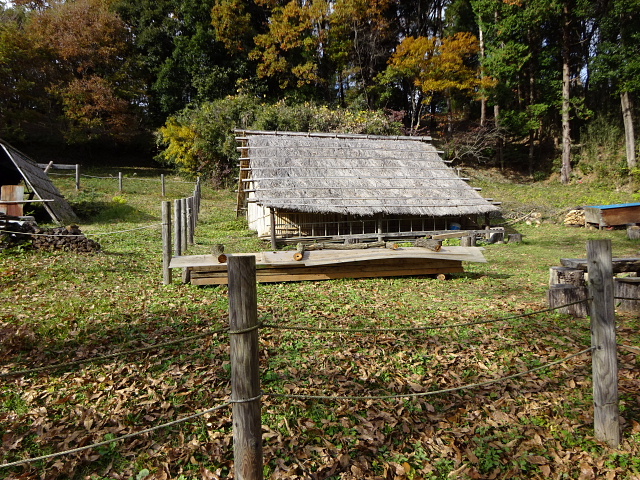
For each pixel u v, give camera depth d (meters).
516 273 10.69
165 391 4.25
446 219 17.91
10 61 27.81
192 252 11.66
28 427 3.74
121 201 20.06
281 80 35.00
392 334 5.87
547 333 6.00
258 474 2.46
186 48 33.31
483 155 33.78
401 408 4.05
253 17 37.19
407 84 36.56
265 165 15.83
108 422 3.79
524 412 4.06
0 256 8.94
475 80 28.97
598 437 3.59
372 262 9.66
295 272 9.13
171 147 29.97
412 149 19.31
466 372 4.80
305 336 5.68
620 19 25.05
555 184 28.84
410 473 3.26
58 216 15.04
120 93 31.08
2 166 16.92
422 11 36.91
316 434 3.66
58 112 32.38
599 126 29.19
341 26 33.00
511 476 3.25
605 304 3.46
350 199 15.23
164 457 3.38
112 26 31.19
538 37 30.73
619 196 23.66
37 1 34.47
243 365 2.38
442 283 9.42
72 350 5.14
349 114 30.22
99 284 8.01
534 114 28.92
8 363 4.80
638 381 4.52
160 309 6.66
